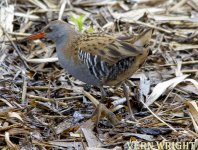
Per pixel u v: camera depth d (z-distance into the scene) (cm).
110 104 1230
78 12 1497
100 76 1153
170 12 1523
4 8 1462
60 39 1191
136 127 1130
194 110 1139
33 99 1219
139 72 1327
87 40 1161
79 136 1098
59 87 1259
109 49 1140
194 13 1520
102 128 1144
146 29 1184
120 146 1076
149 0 1550
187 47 1400
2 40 1381
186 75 1270
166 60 1361
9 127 1097
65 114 1188
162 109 1207
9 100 1202
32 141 1069
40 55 1369
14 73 1304
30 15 1469
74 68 1173
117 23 1441
